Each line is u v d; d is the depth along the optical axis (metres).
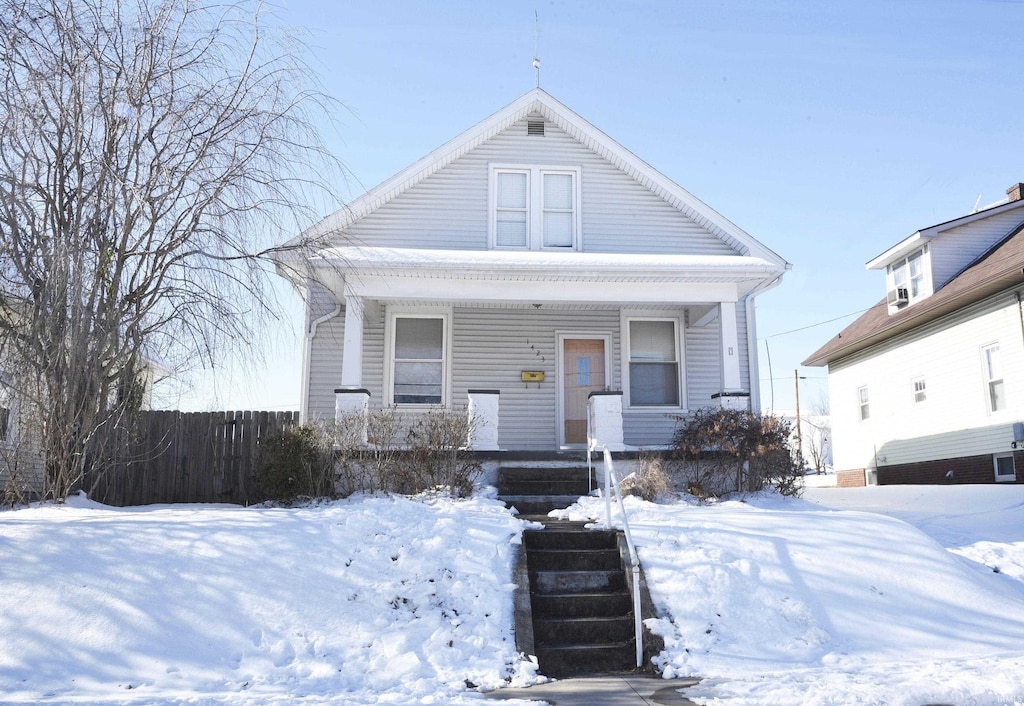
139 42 10.73
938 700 5.79
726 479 13.16
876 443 25.69
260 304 10.91
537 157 16.00
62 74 10.19
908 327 23.52
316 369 15.12
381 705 5.80
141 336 10.29
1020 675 6.38
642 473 12.19
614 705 5.95
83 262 9.62
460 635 7.30
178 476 13.73
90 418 10.38
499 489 12.45
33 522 8.59
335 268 12.81
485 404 13.14
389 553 8.40
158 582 7.60
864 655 7.38
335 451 11.98
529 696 6.28
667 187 15.72
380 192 15.39
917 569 8.74
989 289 19.33
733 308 14.12
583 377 16.06
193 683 6.49
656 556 8.75
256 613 7.34
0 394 9.75
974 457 20.52
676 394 16.03
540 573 8.59
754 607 7.92
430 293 13.72
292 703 5.80
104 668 6.63
